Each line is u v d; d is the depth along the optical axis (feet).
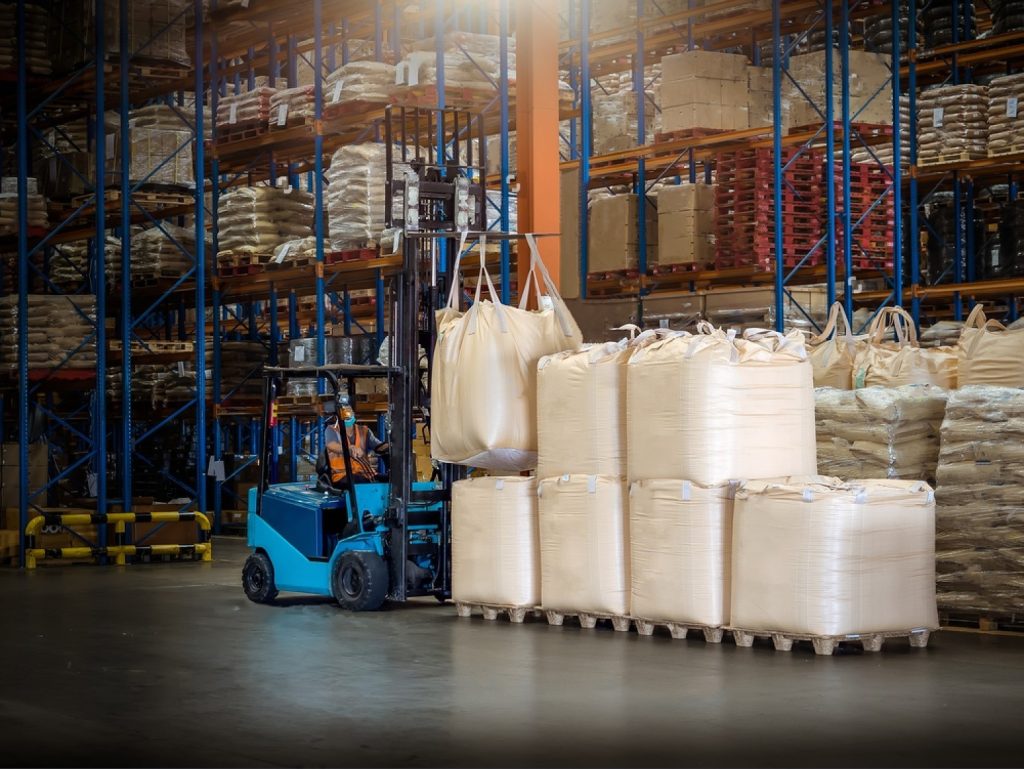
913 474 32.89
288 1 62.28
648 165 63.72
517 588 33.96
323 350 58.18
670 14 61.93
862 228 56.59
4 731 21.72
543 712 22.82
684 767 19.10
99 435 53.93
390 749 20.25
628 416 31.45
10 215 56.80
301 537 38.47
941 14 61.16
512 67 54.34
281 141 61.82
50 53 59.93
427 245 41.52
